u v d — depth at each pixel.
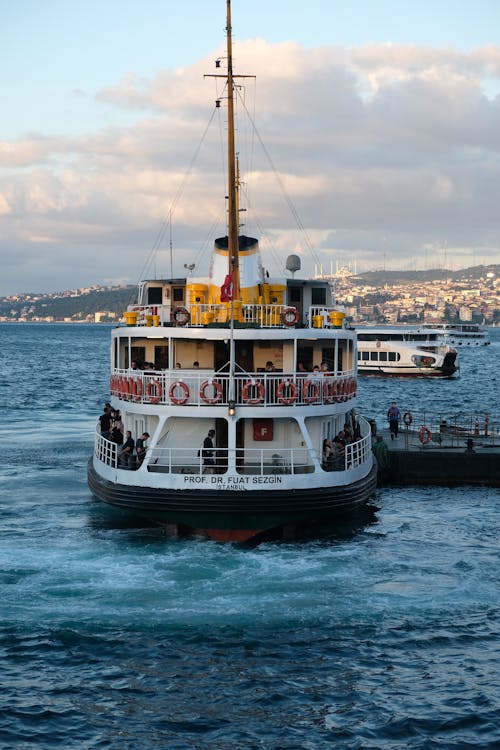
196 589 28.20
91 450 55.59
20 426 69.00
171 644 24.66
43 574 29.42
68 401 92.00
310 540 34.56
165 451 34.88
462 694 22.44
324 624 26.12
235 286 35.81
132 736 20.53
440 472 47.59
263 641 24.97
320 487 32.69
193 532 32.88
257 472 34.75
